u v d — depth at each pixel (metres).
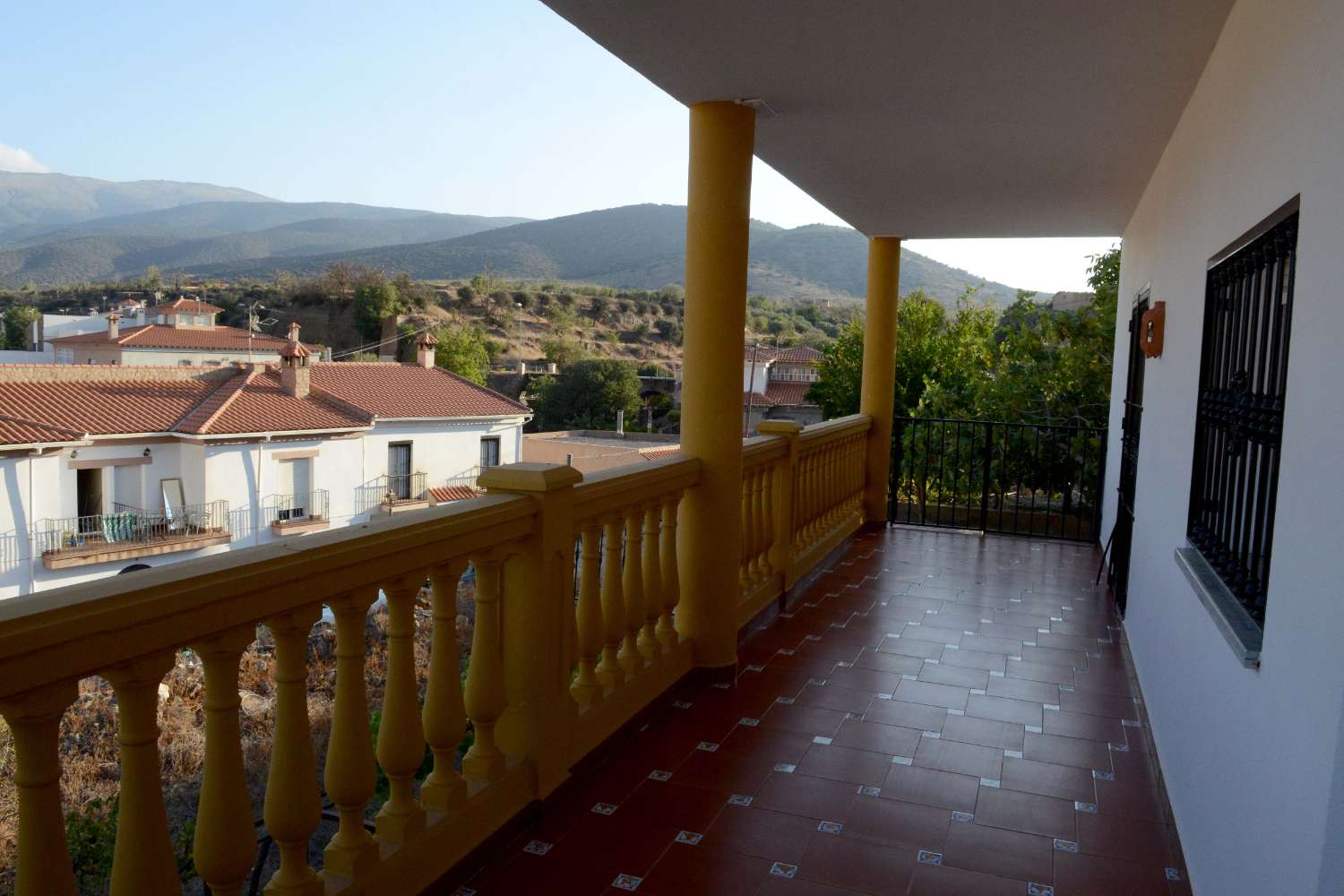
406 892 2.06
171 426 17.73
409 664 2.03
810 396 19.61
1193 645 2.62
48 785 1.24
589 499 2.87
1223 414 2.46
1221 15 2.75
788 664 4.18
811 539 6.15
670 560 3.61
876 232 7.27
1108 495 6.85
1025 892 2.31
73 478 16.22
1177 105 3.66
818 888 2.31
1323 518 1.45
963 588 5.72
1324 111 1.62
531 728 2.61
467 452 23.61
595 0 2.78
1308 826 1.43
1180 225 3.62
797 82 3.55
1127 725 3.50
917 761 3.12
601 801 2.78
